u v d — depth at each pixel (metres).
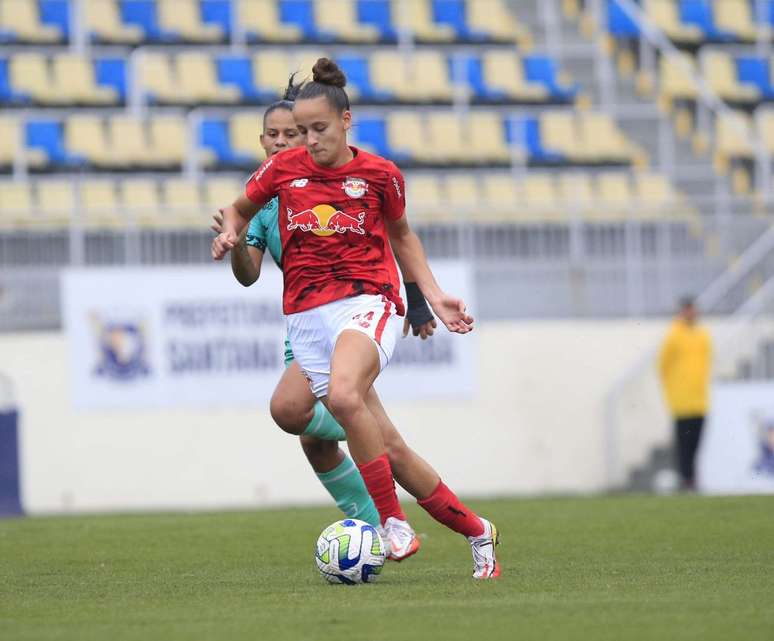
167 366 56.88
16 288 57.31
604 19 80.94
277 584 21.62
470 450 60.00
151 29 77.50
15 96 72.25
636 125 77.00
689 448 58.19
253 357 57.53
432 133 72.81
